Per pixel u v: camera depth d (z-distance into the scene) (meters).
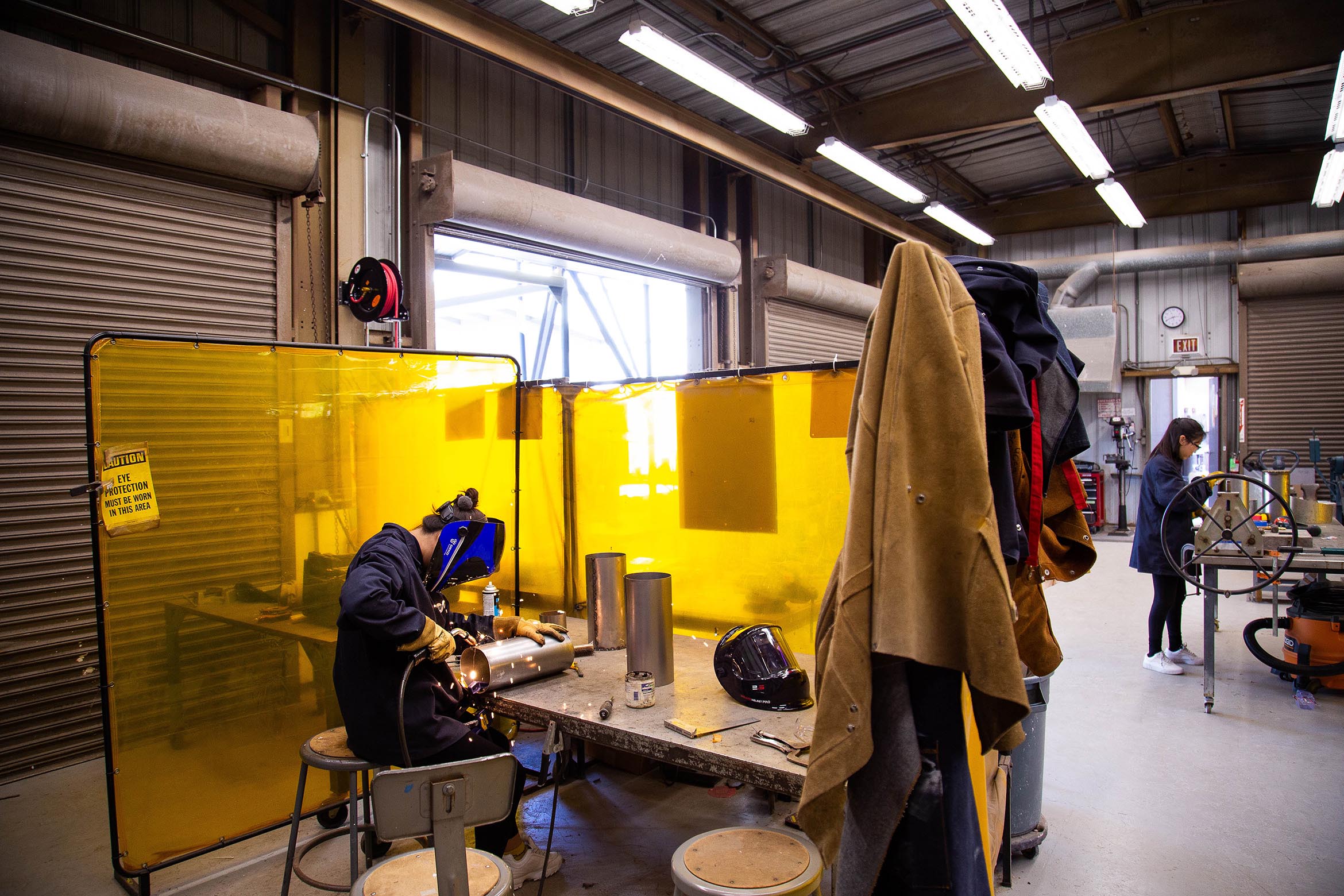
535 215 5.19
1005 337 1.68
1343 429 9.16
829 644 1.44
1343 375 9.13
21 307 3.46
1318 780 3.12
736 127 7.60
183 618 2.50
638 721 2.06
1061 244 10.79
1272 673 4.51
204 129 3.75
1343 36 5.29
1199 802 2.95
